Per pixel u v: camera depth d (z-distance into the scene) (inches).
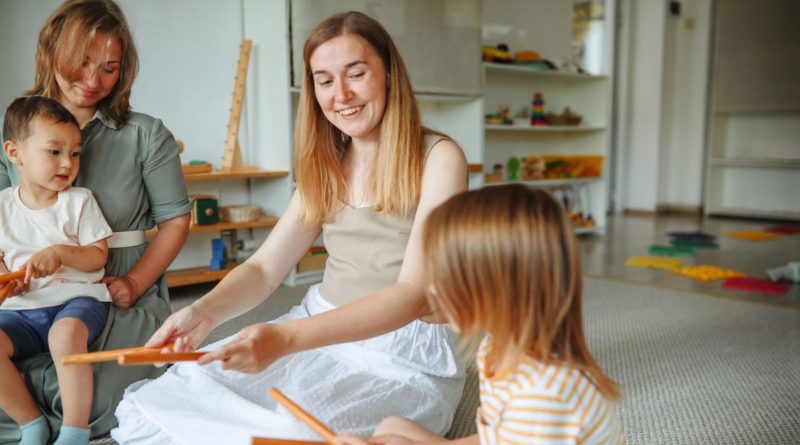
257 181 118.9
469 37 134.0
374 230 43.7
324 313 34.6
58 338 45.1
